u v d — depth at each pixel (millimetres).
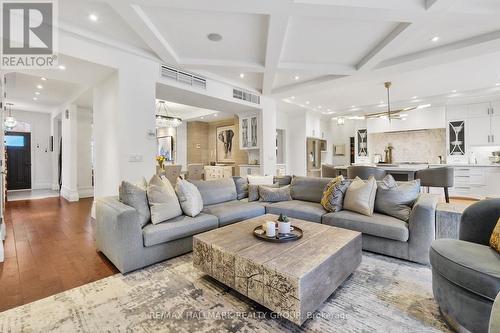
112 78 3738
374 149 7910
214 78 4879
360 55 3826
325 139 9164
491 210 1768
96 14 2822
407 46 3512
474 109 6152
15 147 7461
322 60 4004
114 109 3705
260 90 5926
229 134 8898
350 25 2971
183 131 9367
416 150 7168
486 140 6008
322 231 2240
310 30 3092
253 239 2043
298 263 1595
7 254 2656
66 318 1593
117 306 1721
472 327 1353
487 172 5758
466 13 2512
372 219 2600
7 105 6699
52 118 7574
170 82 4203
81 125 6227
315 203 3486
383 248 2535
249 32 3156
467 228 1834
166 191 2650
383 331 1478
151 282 2051
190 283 2033
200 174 8344
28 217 4277
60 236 3271
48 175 7973
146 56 3811
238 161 7949
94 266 2363
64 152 6406
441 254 1562
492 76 4773
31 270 2279
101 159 4137
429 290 1917
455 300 1441
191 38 3307
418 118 6777
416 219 2365
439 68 4371
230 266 1789
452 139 6422
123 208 2266
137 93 3775
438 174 4219
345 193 3037
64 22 2961
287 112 8094
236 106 5828
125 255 2170
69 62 3314
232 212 3090
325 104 7164
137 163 3787
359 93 5969
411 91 5754
